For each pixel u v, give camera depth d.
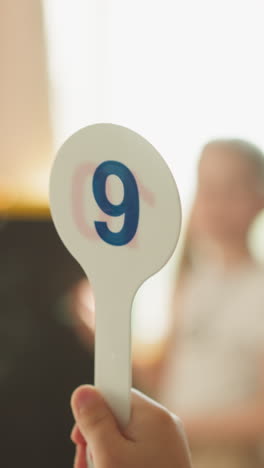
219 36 1.86
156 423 0.49
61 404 1.21
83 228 0.50
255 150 1.38
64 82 1.92
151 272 0.49
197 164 1.43
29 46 1.88
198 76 1.90
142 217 0.49
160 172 0.49
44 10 1.86
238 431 1.30
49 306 1.32
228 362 1.34
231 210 1.37
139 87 1.93
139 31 1.89
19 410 1.20
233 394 1.33
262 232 1.47
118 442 0.48
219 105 1.90
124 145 0.49
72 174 0.51
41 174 1.90
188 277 1.48
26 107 1.91
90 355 1.26
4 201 1.57
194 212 1.46
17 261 1.35
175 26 1.88
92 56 1.91
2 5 1.83
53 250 1.38
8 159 1.89
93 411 0.49
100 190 0.50
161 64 1.91
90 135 0.50
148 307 1.77
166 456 0.48
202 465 1.32
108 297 0.50
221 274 1.41
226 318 1.36
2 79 1.88
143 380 1.47
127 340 0.49
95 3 1.87
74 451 1.18
